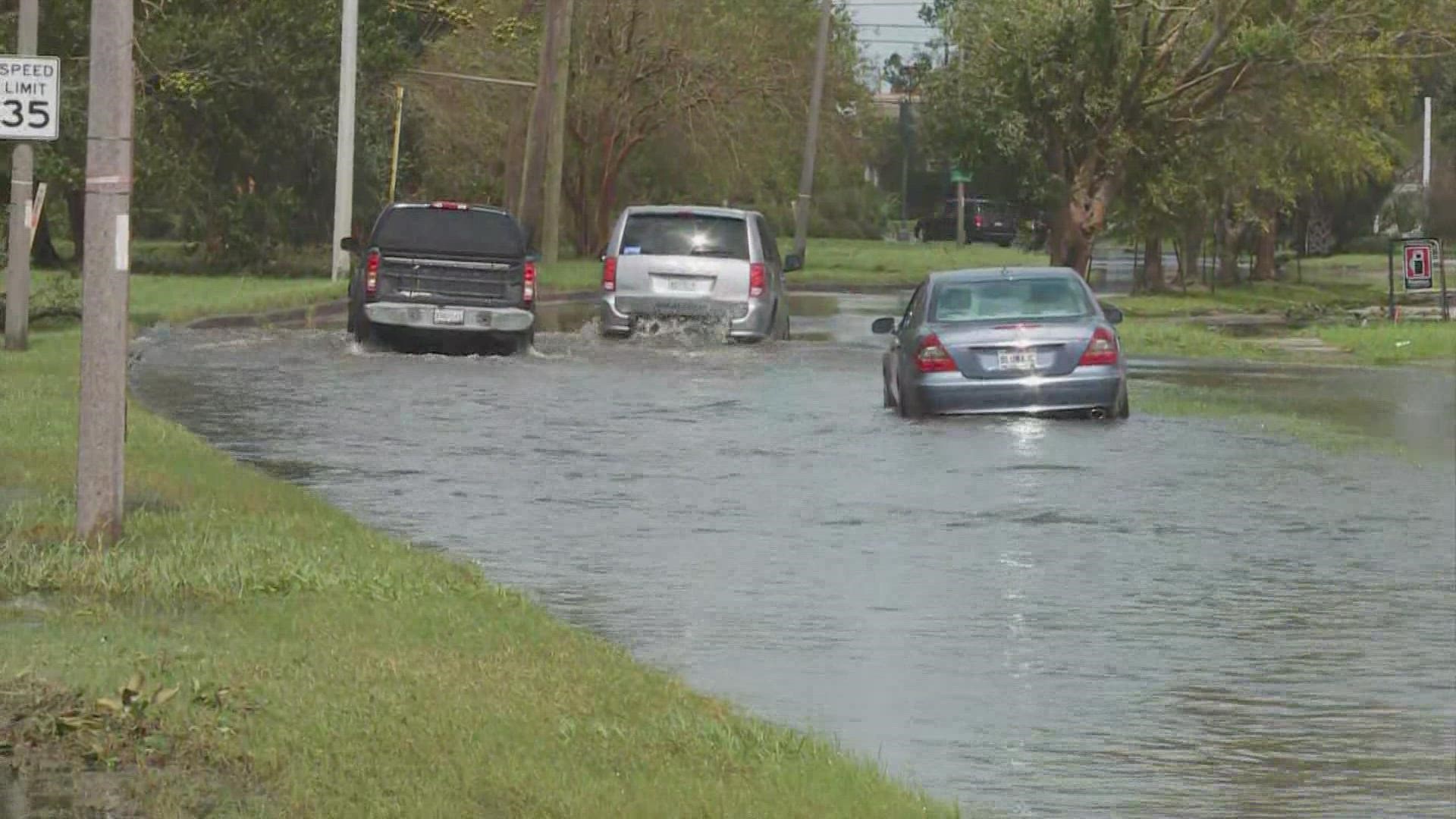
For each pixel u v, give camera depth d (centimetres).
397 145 9444
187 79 8062
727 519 2828
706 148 12438
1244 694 1900
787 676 1936
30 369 4366
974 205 19600
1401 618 2244
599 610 2228
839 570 2470
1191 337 6469
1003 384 3900
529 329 5378
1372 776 1622
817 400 4341
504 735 1541
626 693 1727
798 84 12950
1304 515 2923
